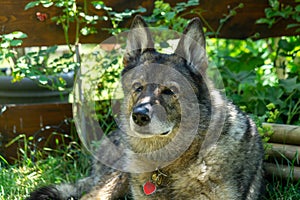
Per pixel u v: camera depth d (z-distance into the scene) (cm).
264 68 244
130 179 194
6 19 231
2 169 219
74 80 229
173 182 186
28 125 239
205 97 184
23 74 218
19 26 233
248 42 285
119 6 239
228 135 186
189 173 184
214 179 183
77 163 231
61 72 236
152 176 188
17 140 238
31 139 235
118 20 230
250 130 196
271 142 215
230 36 250
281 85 238
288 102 239
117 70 224
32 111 239
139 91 179
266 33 252
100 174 211
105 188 202
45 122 241
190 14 245
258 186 196
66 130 242
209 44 284
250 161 192
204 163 183
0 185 209
